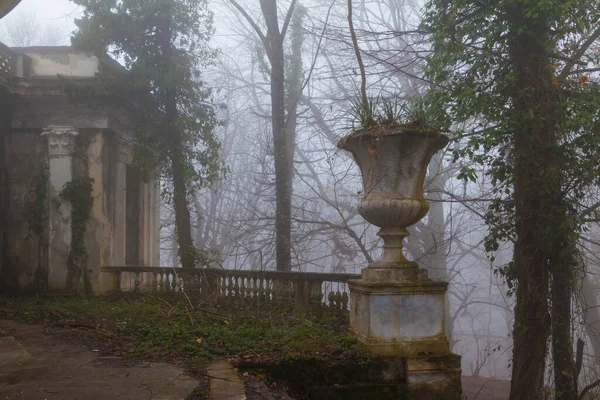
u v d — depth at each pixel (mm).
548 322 9312
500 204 10172
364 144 6996
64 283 14414
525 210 9219
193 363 6551
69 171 14719
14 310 11492
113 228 15273
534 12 8820
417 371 6520
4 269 14641
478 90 9719
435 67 10195
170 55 14969
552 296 9711
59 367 6328
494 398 16234
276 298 10641
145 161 14875
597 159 8766
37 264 14641
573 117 8695
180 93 15078
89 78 14578
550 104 8914
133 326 8922
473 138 9234
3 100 14727
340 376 6461
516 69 9359
